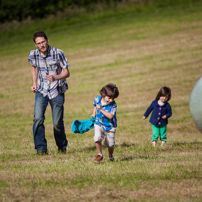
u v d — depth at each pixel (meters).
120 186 14.91
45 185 15.20
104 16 110.25
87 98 50.75
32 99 52.81
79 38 91.69
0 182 15.84
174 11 104.19
